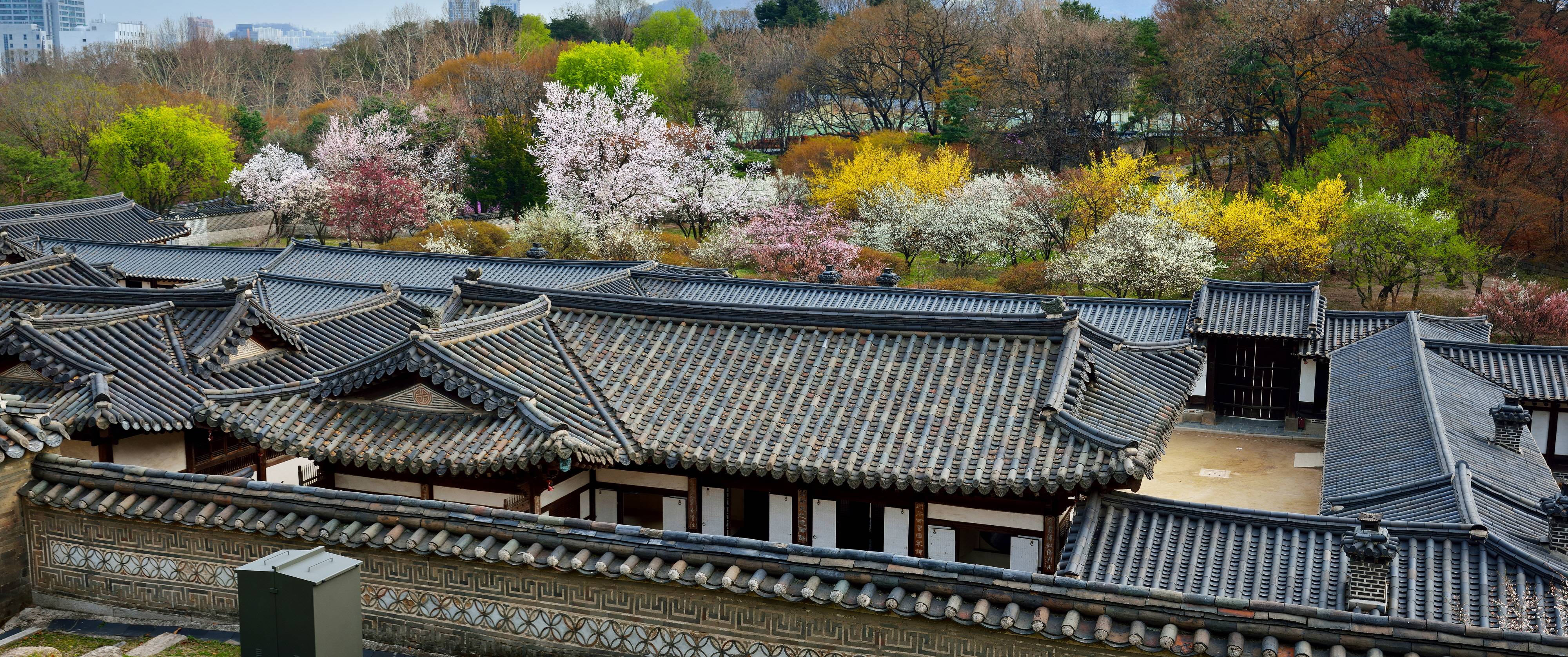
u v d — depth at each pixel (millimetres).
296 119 83125
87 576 9633
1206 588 10383
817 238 43969
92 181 67188
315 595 6652
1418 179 41500
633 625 8188
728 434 11836
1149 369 14414
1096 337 14469
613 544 8172
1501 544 10914
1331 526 10930
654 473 12758
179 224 48500
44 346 15031
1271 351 27453
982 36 70188
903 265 46531
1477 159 44000
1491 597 10414
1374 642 6777
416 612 8766
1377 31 49938
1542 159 42750
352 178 55125
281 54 100188
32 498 9523
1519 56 43250
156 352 16203
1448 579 10773
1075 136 61375
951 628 7465
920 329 12875
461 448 11406
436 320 12359
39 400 14750
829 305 28688
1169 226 37688
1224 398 28234
